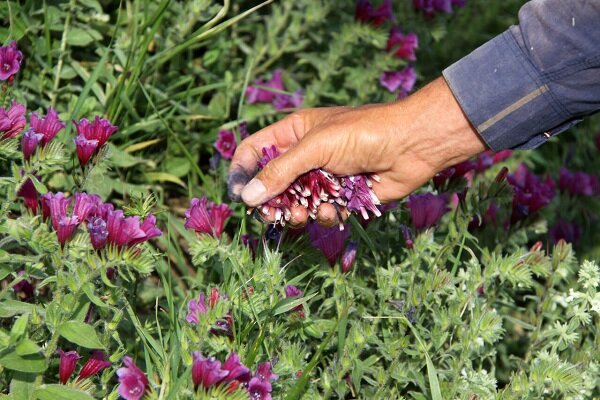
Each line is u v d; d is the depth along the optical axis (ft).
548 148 18.38
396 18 16.75
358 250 11.79
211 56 15.88
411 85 16.61
